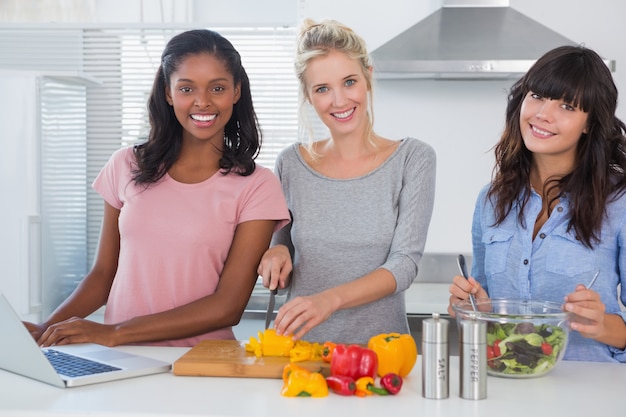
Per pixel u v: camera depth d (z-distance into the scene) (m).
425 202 1.93
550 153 1.70
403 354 1.48
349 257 1.92
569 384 1.45
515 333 1.45
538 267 1.77
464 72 3.01
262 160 3.64
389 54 3.08
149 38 3.68
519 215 1.80
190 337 1.78
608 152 1.69
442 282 3.46
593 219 1.69
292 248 2.04
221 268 1.89
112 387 1.42
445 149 3.47
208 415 1.25
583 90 1.62
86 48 3.74
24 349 1.43
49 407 1.29
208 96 1.81
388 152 1.98
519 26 3.22
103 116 3.71
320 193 1.98
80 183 3.58
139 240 1.87
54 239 3.31
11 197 3.18
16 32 3.69
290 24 3.55
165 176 1.92
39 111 3.17
